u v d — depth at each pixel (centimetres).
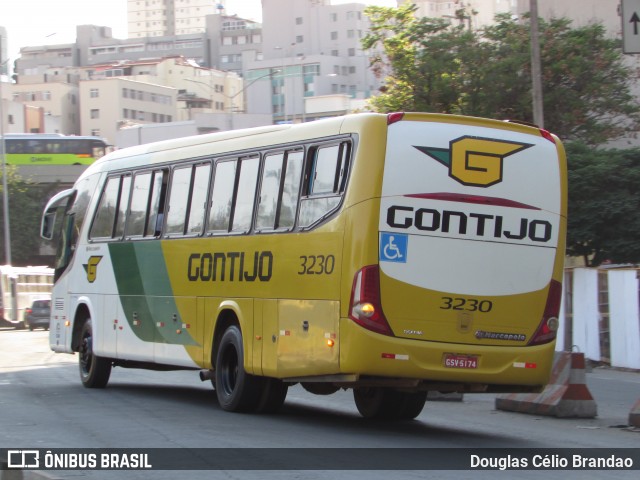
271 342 1433
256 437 1273
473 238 1289
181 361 1712
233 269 1555
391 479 973
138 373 2595
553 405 1605
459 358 1271
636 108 4169
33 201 9394
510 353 1300
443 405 1809
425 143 1277
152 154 1894
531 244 1324
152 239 1838
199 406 1691
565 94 4016
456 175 1286
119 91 16238
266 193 1499
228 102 18400
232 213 1588
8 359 3216
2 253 9069
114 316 1962
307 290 1348
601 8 4831
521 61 3984
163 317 1777
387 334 1245
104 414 1548
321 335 1309
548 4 4966
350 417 1583
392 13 4356
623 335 2588
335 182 1323
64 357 3341
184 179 1762
